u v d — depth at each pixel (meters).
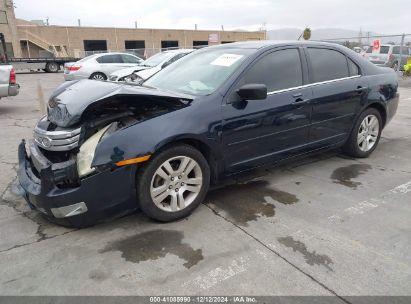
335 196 3.88
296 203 3.72
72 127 3.09
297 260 2.76
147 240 3.05
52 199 2.89
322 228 3.23
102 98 3.01
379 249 2.90
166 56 11.30
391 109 5.23
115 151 2.93
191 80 3.89
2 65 9.19
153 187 3.19
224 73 3.71
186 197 3.45
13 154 5.55
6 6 36.44
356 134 4.86
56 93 3.67
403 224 3.29
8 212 3.62
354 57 4.77
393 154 5.32
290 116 3.96
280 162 4.16
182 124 3.20
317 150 4.48
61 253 2.89
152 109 3.28
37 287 2.51
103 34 43.66
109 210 3.08
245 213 3.52
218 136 3.45
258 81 3.76
